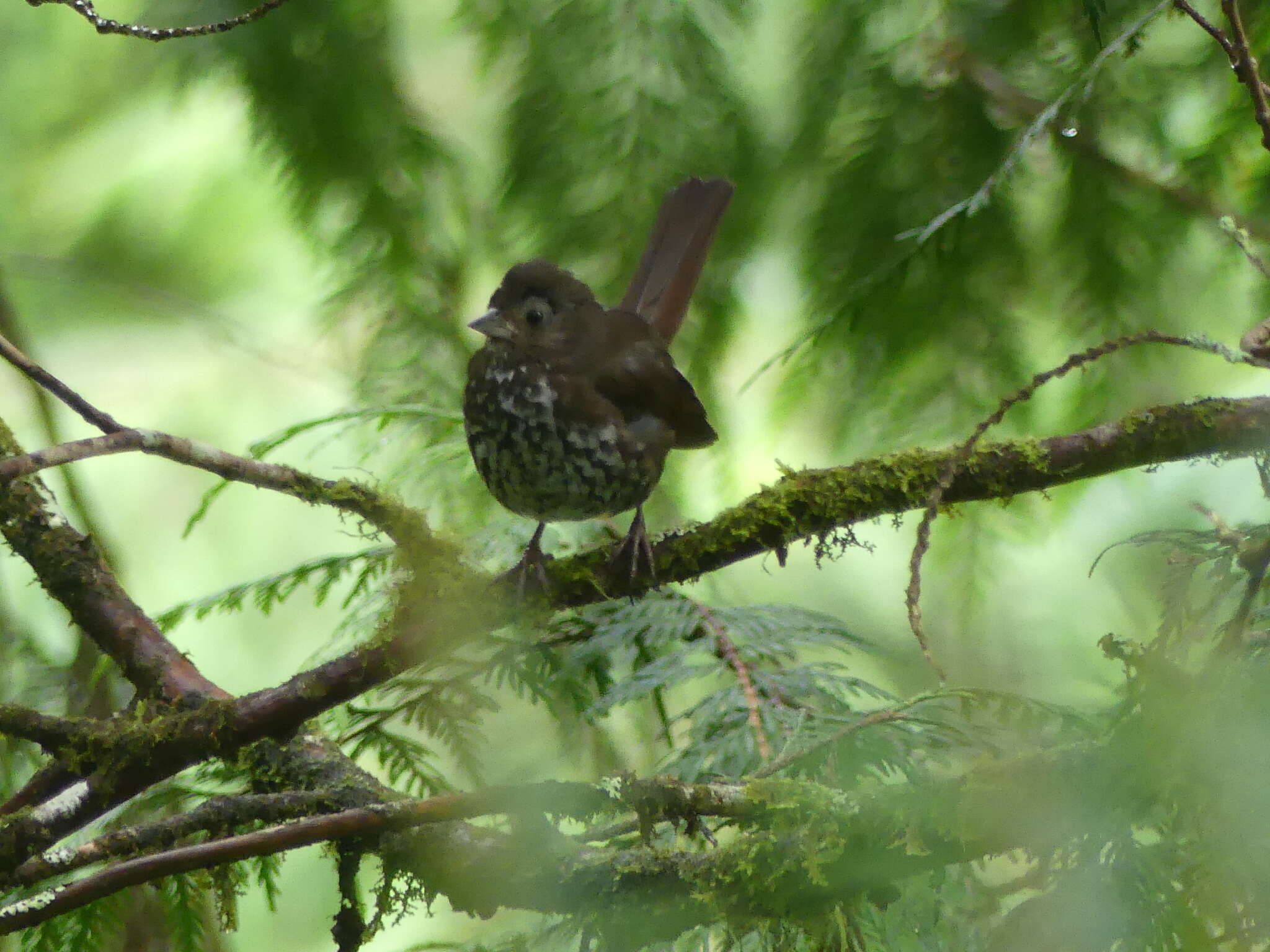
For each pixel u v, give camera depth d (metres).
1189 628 4.30
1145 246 7.99
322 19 8.18
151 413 10.33
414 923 8.20
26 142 10.99
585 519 7.37
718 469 8.63
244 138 10.03
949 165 7.92
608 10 8.03
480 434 7.16
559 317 7.15
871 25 8.05
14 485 5.56
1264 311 8.05
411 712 6.14
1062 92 7.59
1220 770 3.67
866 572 9.57
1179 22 7.80
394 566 5.77
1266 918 3.64
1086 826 3.80
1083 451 4.96
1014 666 8.42
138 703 5.20
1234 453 4.89
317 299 10.33
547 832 4.39
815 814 4.06
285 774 4.98
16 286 10.53
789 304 8.91
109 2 10.72
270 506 10.30
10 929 3.91
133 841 4.18
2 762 6.37
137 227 10.77
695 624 6.13
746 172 8.30
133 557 10.06
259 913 8.44
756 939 4.67
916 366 8.10
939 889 4.58
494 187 8.66
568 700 6.48
